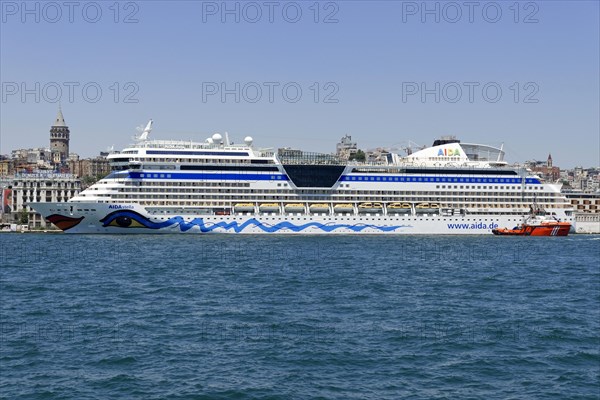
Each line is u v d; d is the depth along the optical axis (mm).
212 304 111312
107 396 68375
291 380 73062
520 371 77188
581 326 98062
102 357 79812
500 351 84250
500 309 110062
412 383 73000
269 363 78375
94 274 146625
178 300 114750
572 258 193125
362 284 134000
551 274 156250
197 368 76375
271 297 118188
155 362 78250
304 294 121562
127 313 103500
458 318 102250
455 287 133000
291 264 164875
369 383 72812
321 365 77938
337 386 71750
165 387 70625
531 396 70000
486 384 73062
